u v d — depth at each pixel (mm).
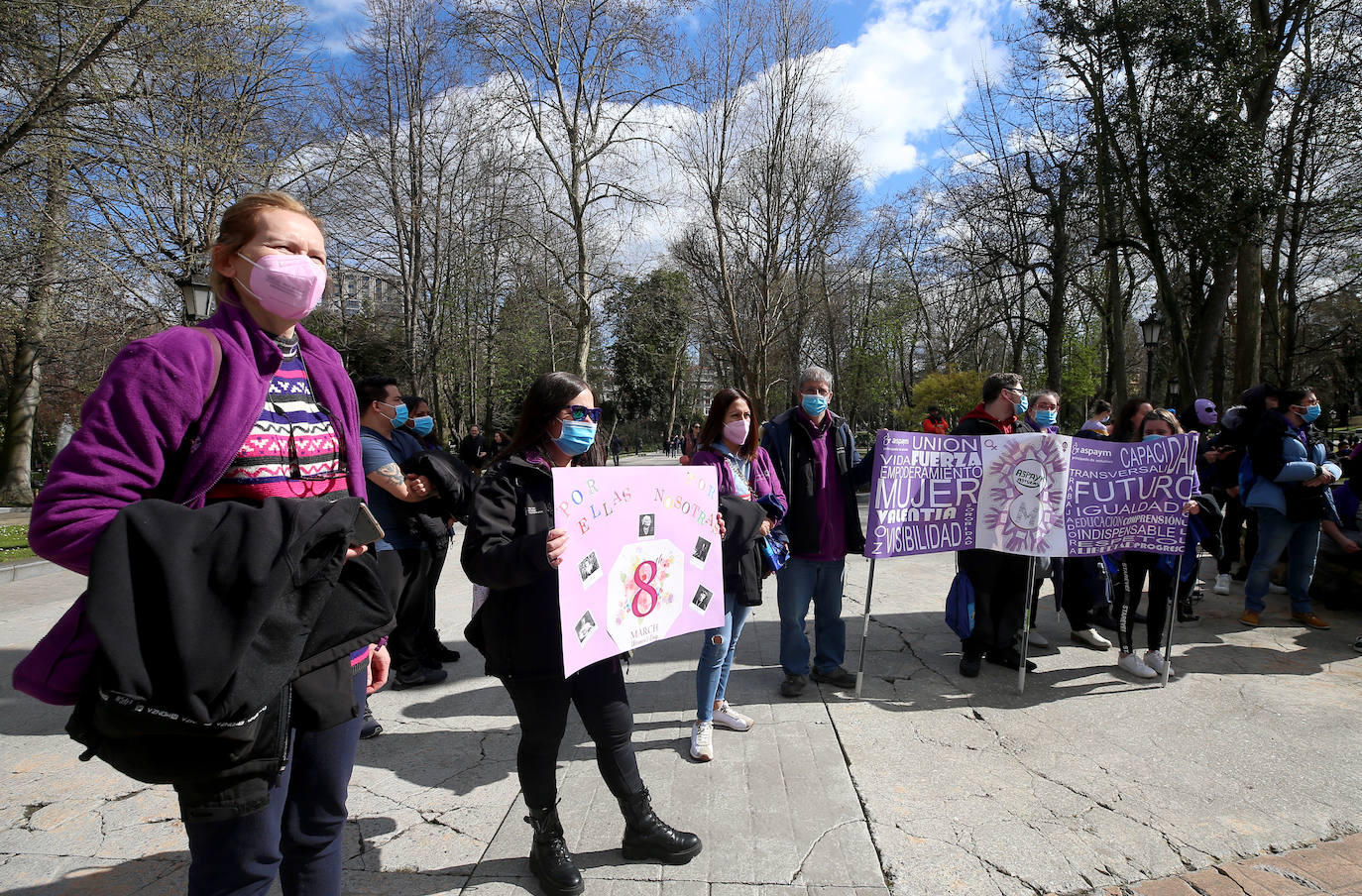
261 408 1531
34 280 11898
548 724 2324
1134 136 14164
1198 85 13125
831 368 36906
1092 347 32969
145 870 2475
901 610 6020
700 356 49188
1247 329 13719
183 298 9750
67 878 2428
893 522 4004
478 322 28094
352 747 1783
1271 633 5176
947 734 3529
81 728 1305
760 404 25031
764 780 3078
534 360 30812
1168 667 4152
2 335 17578
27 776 3199
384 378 3799
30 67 9969
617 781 2451
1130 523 4230
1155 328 15883
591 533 2246
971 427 4523
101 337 16688
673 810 2840
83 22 9773
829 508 4082
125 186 11508
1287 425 5227
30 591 8227
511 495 2307
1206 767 3170
